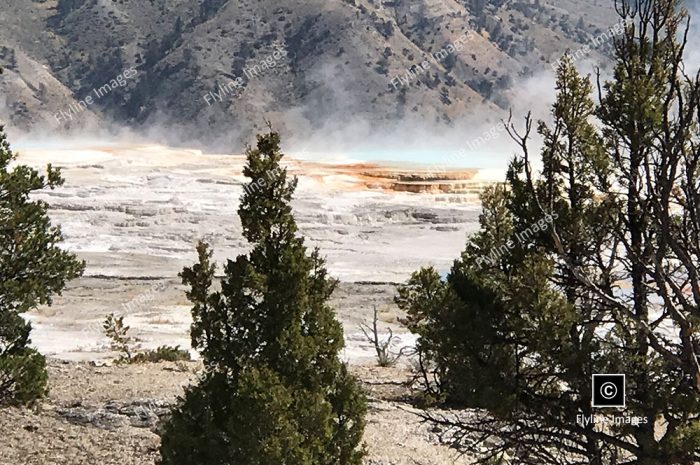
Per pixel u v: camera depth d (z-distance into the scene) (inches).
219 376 920.9
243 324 917.8
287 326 912.9
